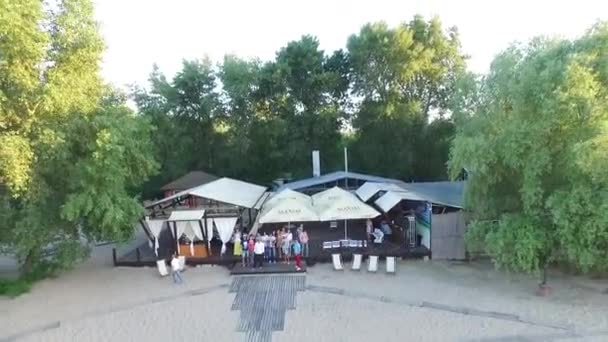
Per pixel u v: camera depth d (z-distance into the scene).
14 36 16.25
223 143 40.06
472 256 22.73
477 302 17.16
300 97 38.16
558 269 20.75
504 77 17.59
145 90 39.69
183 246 23.55
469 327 15.01
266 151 39.56
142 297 18.95
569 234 15.53
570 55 15.34
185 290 19.59
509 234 16.83
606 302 16.77
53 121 18.97
